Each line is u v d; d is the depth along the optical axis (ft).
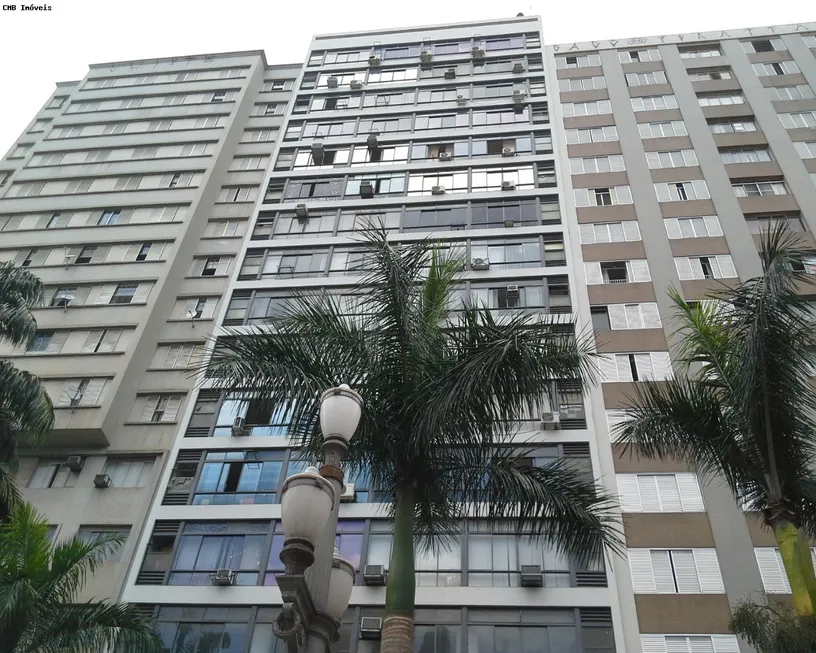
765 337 40.68
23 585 44.14
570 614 70.33
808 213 109.40
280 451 87.81
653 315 97.40
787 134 122.83
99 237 120.06
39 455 91.30
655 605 71.31
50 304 109.19
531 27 153.79
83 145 142.00
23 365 99.91
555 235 108.47
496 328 38.65
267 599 74.18
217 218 124.36
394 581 35.04
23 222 126.62
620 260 105.19
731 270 102.47
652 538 76.23
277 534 79.82
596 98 134.92
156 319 106.42
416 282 42.47
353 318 42.16
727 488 79.05
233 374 39.81
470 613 71.10
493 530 76.33
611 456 83.10
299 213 119.24
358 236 112.88
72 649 47.55
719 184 115.24
